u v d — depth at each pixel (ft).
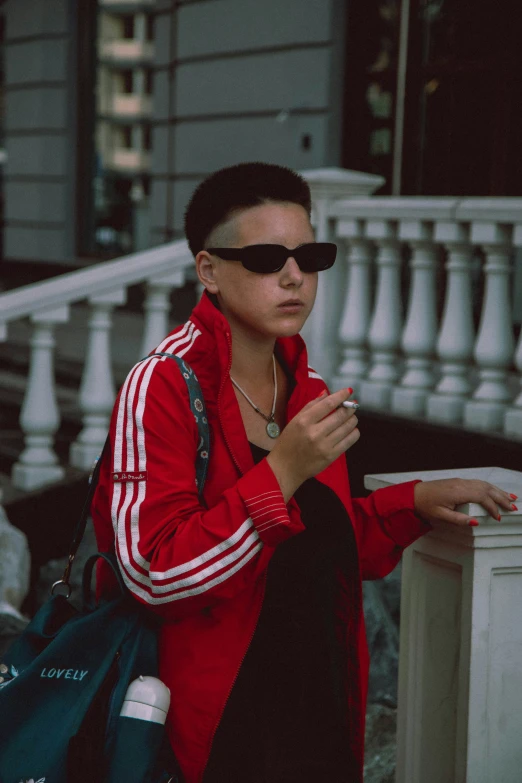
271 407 5.13
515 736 5.40
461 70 19.27
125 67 30.07
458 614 5.50
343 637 4.84
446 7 19.47
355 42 21.85
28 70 33.01
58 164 32.40
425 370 13.57
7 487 14.53
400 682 5.97
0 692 4.71
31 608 13.38
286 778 4.75
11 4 33.53
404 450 12.88
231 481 4.71
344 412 4.42
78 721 4.49
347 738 4.80
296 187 4.85
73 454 14.80
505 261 12.40
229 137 25.54
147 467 4.51
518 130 18.40
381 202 13.44
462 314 12.91
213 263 4.90
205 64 26.11
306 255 4.74
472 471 5.93
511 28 18.31
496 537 5.19
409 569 5.85
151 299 14.78
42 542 14.06
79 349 22.86
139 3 29.30
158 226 28.58
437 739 5.69
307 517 4.94
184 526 4.38
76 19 31.35
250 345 5.01
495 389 12.50
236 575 4.35
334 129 22.35
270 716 4.75
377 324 13.87
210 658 4.61
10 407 18.74
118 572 4.74
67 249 32.48
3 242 35.45
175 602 4.38
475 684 5.26
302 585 4.81
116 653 4.69
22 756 4.56
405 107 20.38
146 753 4.47
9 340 25.09
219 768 4.71
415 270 13.43
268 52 23.95
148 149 29.45
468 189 19.39
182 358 4.76
